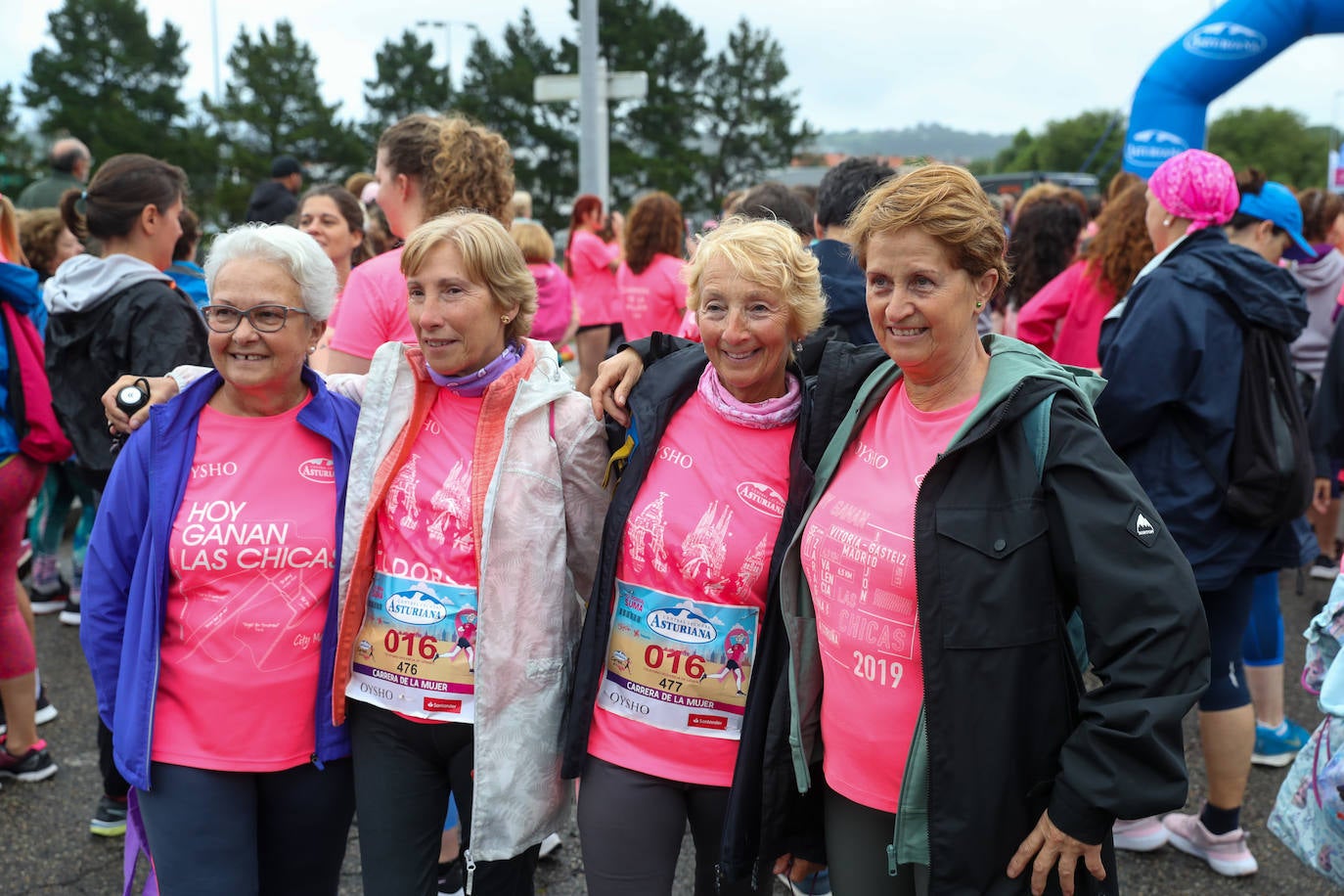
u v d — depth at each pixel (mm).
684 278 2057
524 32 53188
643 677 2076
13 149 46688
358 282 2793
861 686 1858
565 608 2236
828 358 2070
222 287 2045
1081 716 1785
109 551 2119
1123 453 3008
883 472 1889
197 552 2045
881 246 1766
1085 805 1649
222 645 2053
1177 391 2814
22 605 3859
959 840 1732
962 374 1839
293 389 2184
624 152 48469
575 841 3422
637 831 2082
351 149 50250
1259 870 3213
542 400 2148
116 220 3232
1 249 3502
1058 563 1722
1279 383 2855
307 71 52844
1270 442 2787
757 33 56469
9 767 3639
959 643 1716
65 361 3273
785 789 2000
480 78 53500
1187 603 1633
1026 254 4980
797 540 1973
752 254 1936
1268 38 5574
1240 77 5734
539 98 11984
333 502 2145
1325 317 5781
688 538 2023
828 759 1959
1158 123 5910
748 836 2020
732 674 2043
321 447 2174
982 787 1721
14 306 3338
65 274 3240
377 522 2162
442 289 2076
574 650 2275
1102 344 3025
